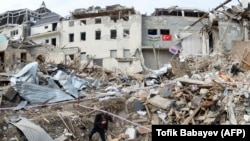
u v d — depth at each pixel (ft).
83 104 59.62
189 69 89.25
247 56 84.79
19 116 50.72
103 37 188.55
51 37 201.05
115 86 81.15
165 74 88.22
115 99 60.85
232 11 127.54
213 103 55.31
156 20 188.65
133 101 59.52
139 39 183.11
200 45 135.54
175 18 188.75
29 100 58.13
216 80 68.69
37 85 61.36
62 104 59.36
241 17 124.06
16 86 58.75
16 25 224.33
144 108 57.16
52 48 160.86
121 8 194.70
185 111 55.06
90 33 191.11
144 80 85.25
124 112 56.59
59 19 211.61
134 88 72.02
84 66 107.65
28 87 59.72
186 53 134.62
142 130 49.85
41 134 45.16
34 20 257.34
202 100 56.80
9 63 107.14
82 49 191.21
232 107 54.39
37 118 50.67
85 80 82.02
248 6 120.78
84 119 51.98
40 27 217.77
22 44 146.92
